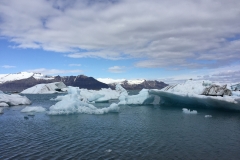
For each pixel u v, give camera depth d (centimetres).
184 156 1106
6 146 1262
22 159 1045
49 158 1058
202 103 3044
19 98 4181
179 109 3194
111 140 1398
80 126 1870
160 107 3562
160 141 1379
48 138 1452
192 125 1903
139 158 1066
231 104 2597
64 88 11544
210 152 1173
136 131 1672
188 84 3578
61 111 2597
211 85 3169
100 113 2659
